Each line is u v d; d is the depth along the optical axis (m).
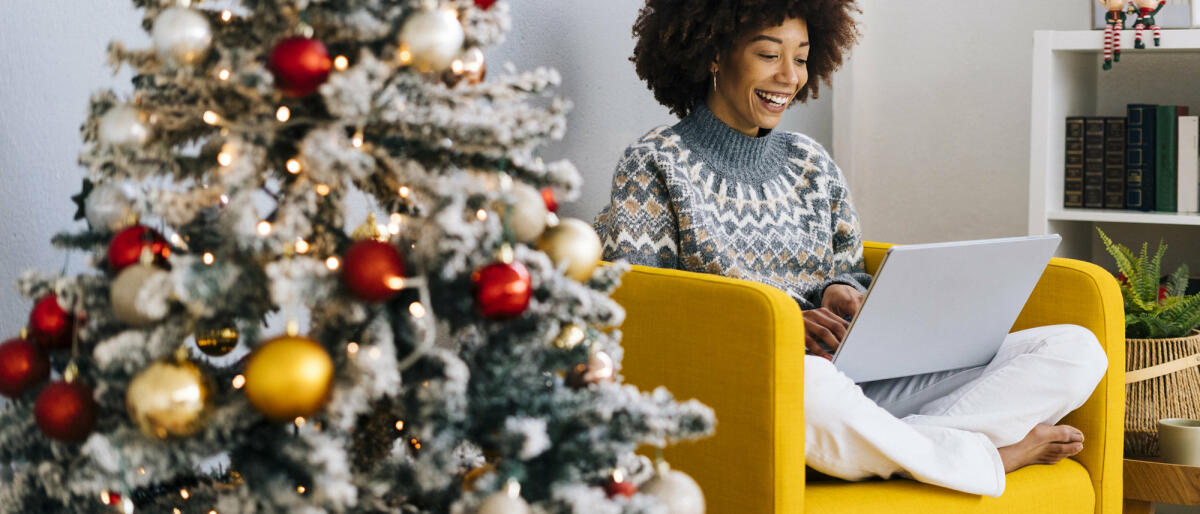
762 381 1.38
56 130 1.30
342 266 0.91
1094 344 1.68
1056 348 1.67
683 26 1.90
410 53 0.91
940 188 2.99
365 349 0.89
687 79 2.00
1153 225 2.76
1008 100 2.88
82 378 0.96
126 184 0.96
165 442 0.88
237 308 0.92
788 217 1.94
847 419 1.47
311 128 0.93
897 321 1.57
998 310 1.70
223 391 0.96
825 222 1.99
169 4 0.93
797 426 1.38
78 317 0.94
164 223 1.02
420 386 0.93
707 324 1.44
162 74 0.92
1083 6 2.76
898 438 1.48
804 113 2.80
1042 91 2.45
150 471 0.88
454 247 0.89
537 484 0.96
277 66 0.87
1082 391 1.65
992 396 1.67
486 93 0.99
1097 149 2.53
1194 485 1.84
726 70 1.90
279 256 0.90
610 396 0.97
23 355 0.94
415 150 0.96
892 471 1.50
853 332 1.54
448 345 1.66
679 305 1.48
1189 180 2.43
